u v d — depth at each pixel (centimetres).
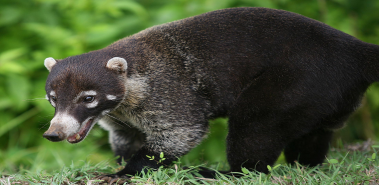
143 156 696
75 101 646
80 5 1088
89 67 663
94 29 1032
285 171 675
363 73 670
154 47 731
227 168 770
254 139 678
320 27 696
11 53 1003
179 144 700
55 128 614
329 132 762
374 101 1110
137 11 1072
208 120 734
